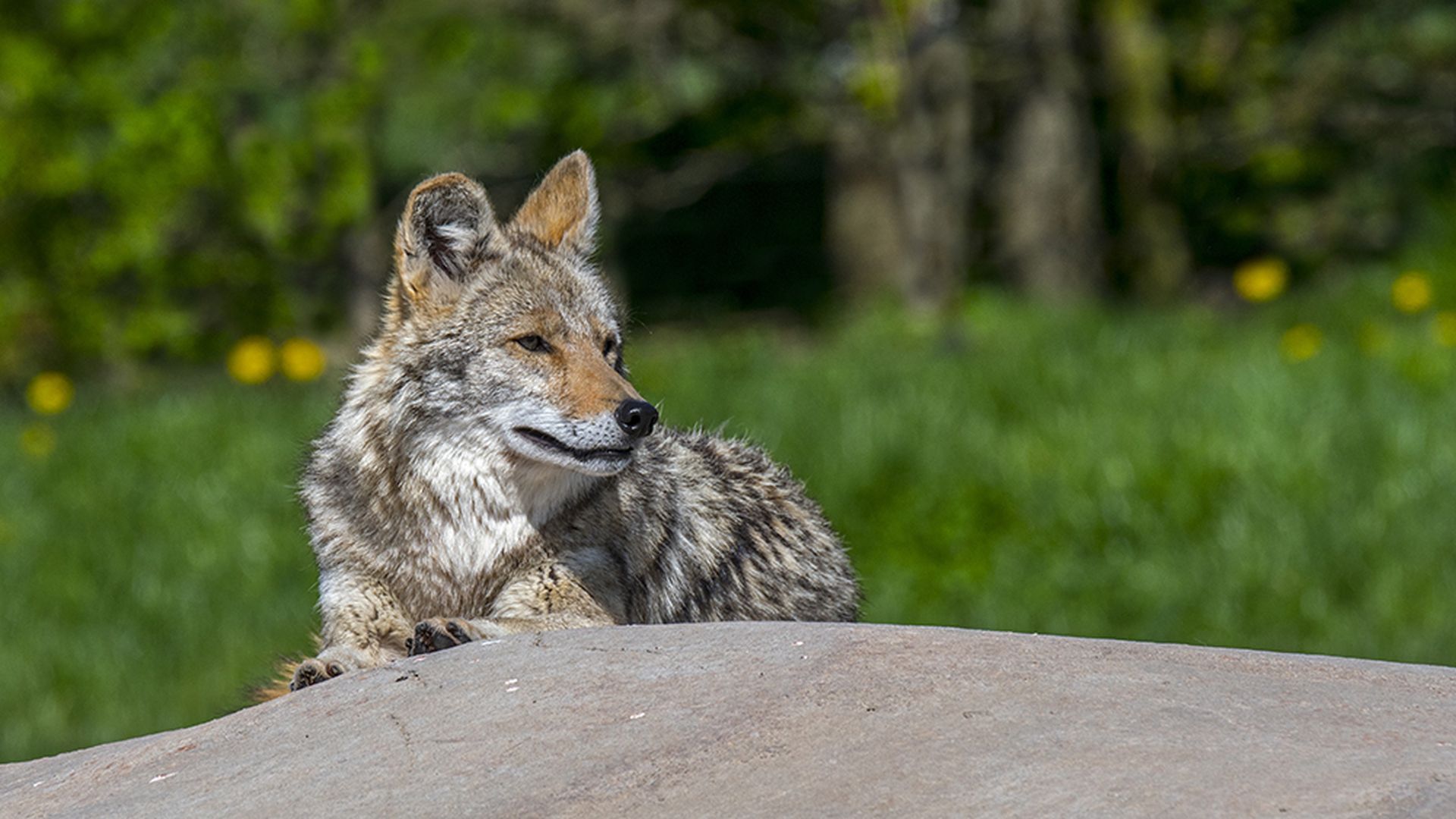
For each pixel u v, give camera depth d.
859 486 12.85
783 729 4.33
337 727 4.92
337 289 25.42
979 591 11.74
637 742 4.37
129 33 22.20
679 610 7.05
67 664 11.12
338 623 6.69
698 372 17.56
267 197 22.20
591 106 28.52
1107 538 12.26
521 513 6.68
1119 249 30.94
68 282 21.78
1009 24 28.55
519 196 30.23
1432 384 14.84
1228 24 30.89
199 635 11.34
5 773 5.57
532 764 4.35
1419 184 29.86
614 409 6.56
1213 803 3.67
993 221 30.67
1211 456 12.91
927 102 23.86
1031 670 4.59
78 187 21.34
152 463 14.58
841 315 26.39
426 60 24.84
